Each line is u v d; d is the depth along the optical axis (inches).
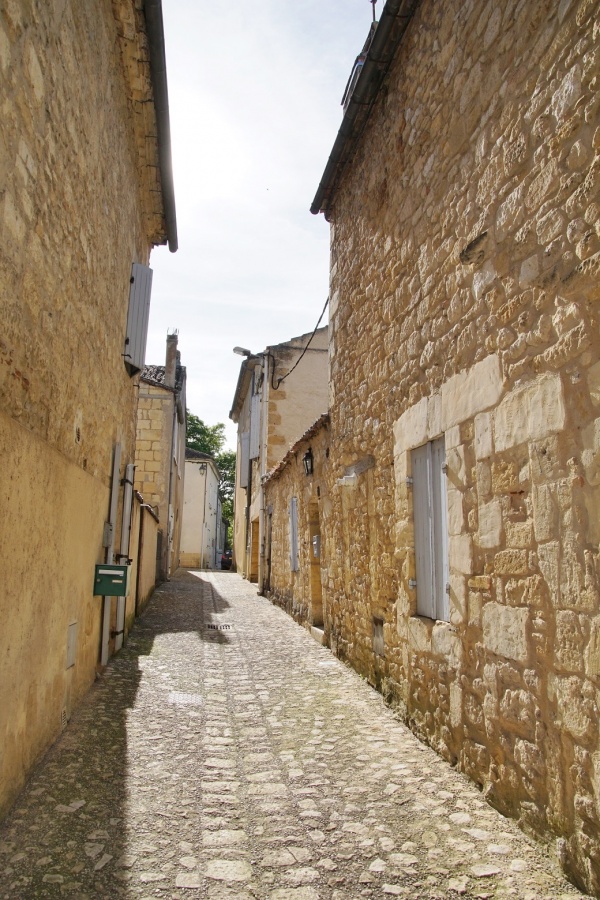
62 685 160.9
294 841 114.3
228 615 417.7
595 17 105.1
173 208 298.5
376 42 202.4
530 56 125.8
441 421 165.6
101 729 168.2
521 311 127.0
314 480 344.8
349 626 261.7
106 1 176.4
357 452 253.4
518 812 121.2
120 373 246.5
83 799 126.0
